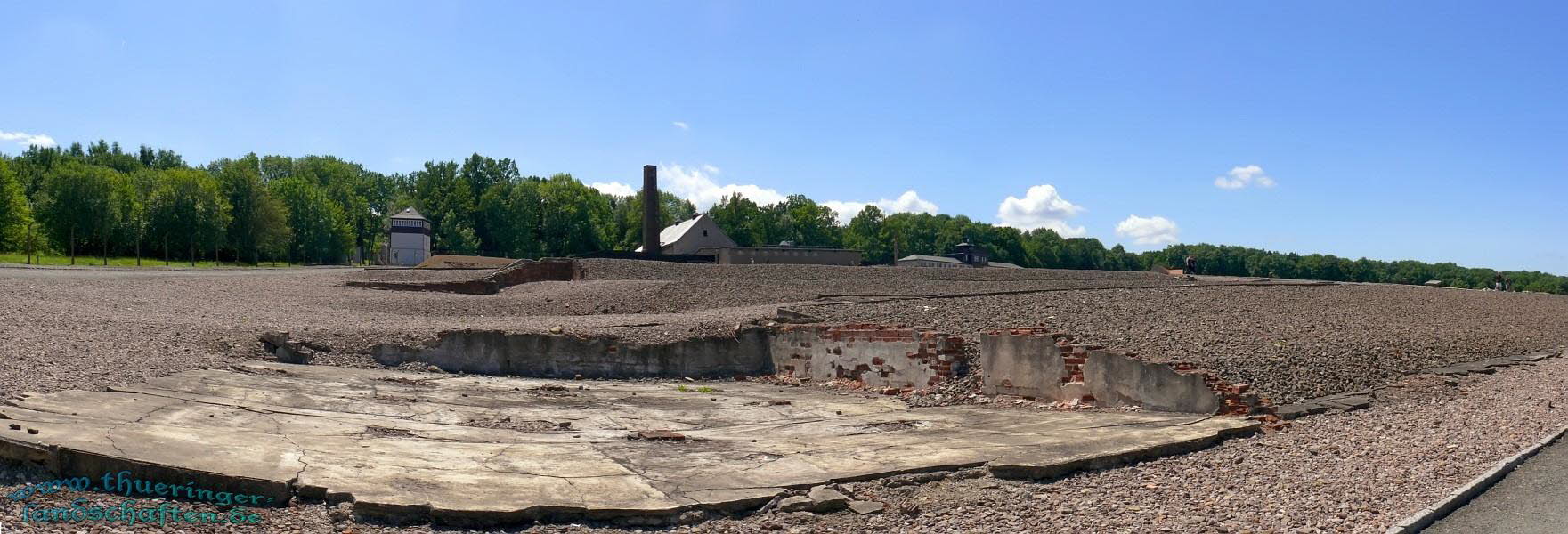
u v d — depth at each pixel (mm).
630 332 17766
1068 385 13086
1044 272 41594
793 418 12086
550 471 7789
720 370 17547
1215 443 9742
